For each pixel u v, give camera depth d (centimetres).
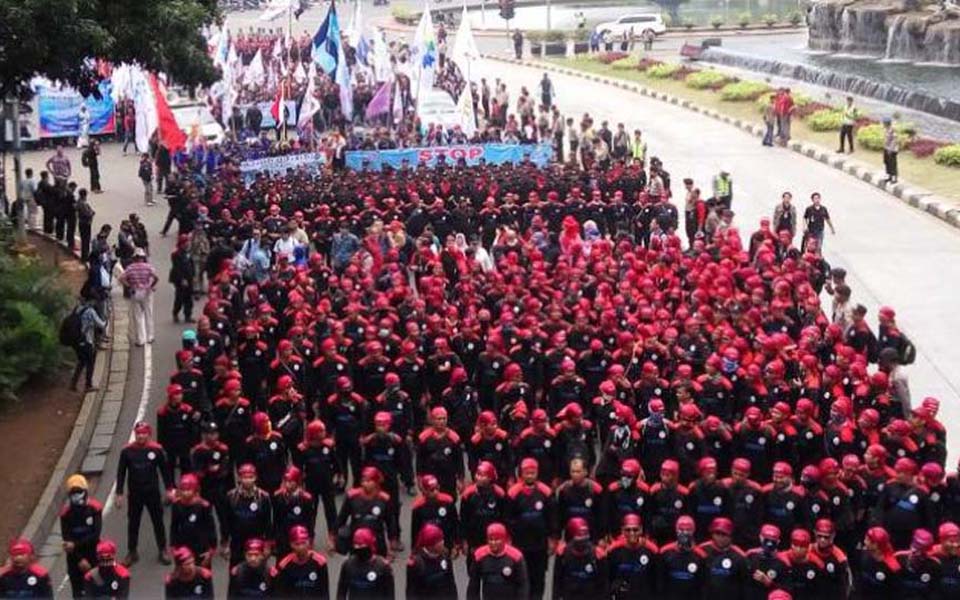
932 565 1312
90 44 2511
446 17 10206
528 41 8906
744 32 8919
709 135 5175
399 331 2223
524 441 1669
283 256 2659
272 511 1552
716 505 1477
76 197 4084
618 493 1503
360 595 1300
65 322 2347
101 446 2141
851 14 7194
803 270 2461
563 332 2028
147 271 2691
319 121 5275
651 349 1970
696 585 1334
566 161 4294
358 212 3200
